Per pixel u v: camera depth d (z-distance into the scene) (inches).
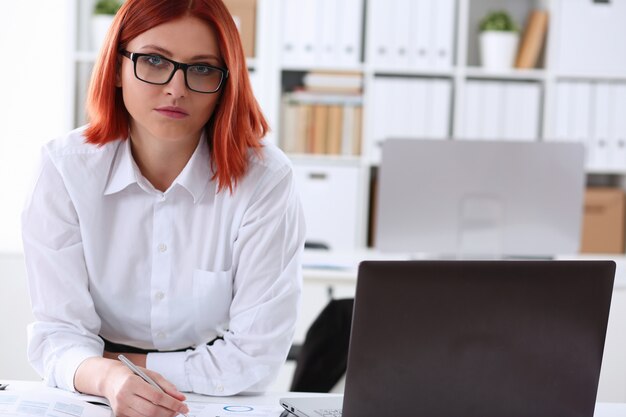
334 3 163.3
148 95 56.6
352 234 166.4
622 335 88.7
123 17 57.4
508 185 110.9
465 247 111.5
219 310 63.8
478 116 166.1
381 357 47.2
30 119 162.2
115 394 52.9
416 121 166.2
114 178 61.7
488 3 176.1
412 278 46.6
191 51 56.4
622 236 165.5
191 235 62.7
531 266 48.5
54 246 61.2
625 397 88.4
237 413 55.4
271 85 163.9
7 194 160.7
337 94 165.8
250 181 61.6
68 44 158.7
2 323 113.7
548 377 50.1
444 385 48.4
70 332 61.0
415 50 165.3
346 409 47.6
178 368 60.6
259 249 61.4
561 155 111.0
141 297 63.4
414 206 110.6
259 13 163.0
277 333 61.1
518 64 170.2
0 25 161.2
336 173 165.6
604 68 167.5
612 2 166.4
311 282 120.0
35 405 52.6
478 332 48.3
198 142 62.6
